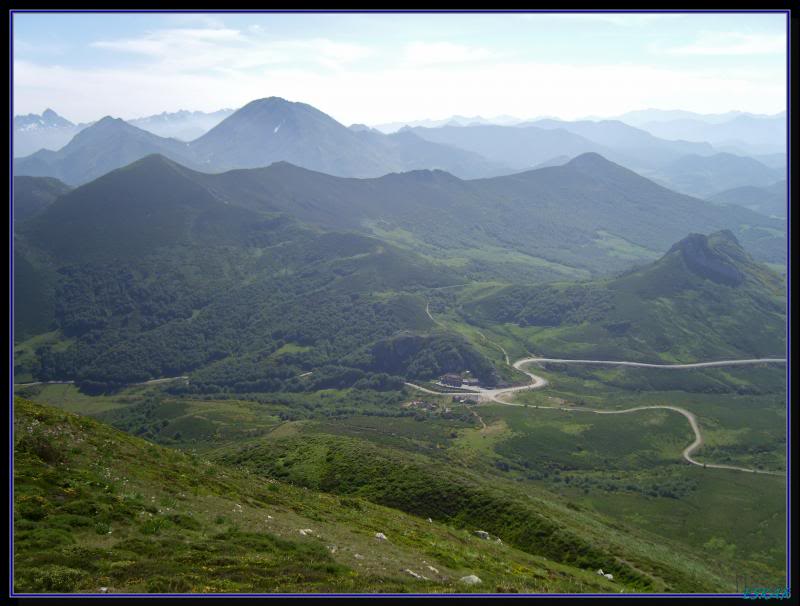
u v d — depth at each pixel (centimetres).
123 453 4381
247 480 5306
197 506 3847
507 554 5281
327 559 3338
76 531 2953
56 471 3512
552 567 5241
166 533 3212
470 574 3847
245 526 3675
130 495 3550
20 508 2958
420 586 3155
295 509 4712
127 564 2706
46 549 2678
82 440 4238
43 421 4209
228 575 2819
